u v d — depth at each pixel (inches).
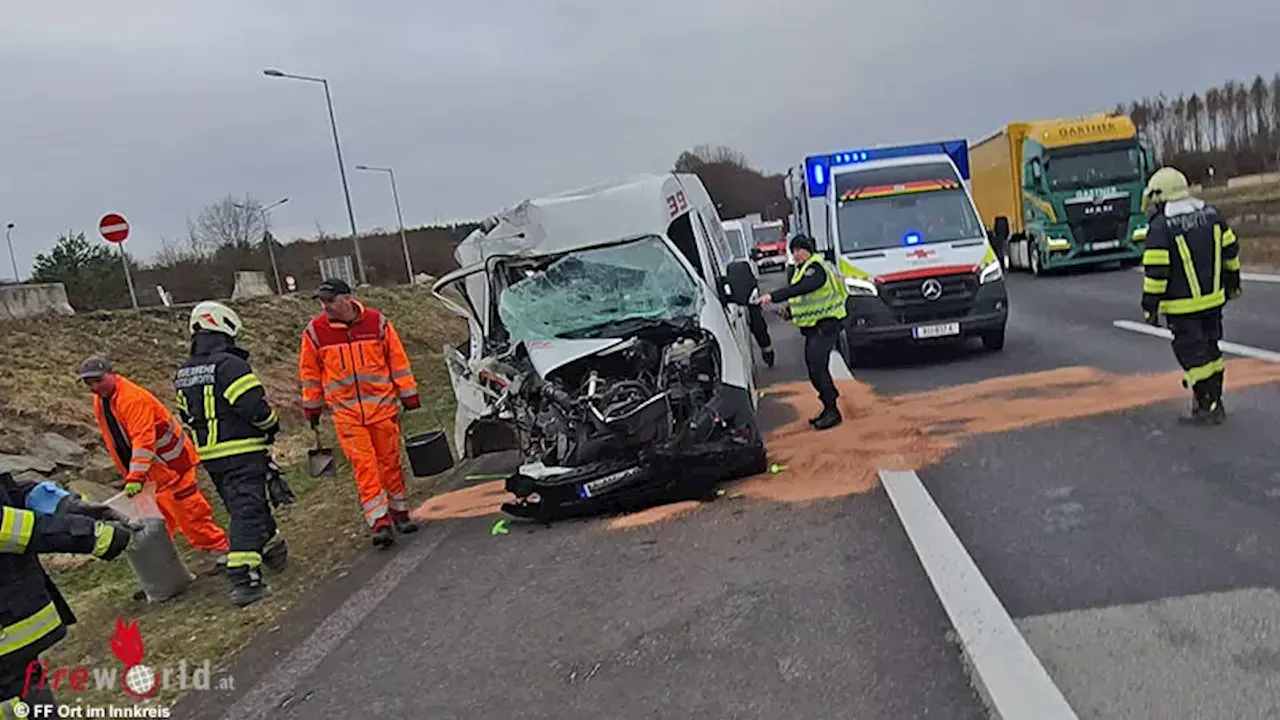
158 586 253.9
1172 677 142.7
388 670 188.1
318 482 386.9
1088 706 137.6
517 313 315.6
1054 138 882.8
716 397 280.2
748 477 287.4
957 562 199.3
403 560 260.8
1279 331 416.2
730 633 180.5
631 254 323.0
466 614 212.4
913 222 480.1
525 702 165.5
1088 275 861.8
